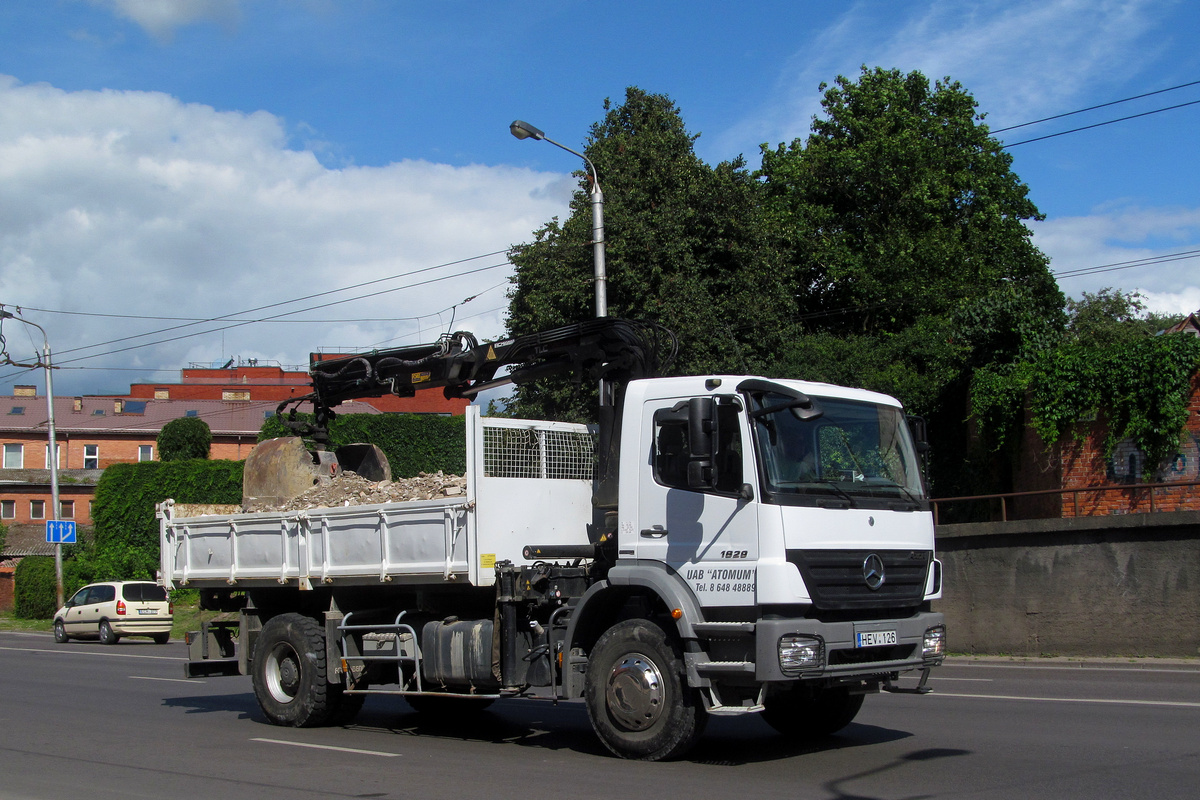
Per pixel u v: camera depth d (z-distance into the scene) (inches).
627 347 415.8
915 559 332.5
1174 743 333.4
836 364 1162.6
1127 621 601.6
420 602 391.5
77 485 2219.5
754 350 997.2
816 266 1469.0
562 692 343.6
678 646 320.5
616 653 332.5
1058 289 1505.9
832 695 363.9
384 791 290.2
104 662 829.2
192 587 482.0
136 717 475.8
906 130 1448.1
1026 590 644.7
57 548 1396.4
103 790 301.1
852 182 1454.2
